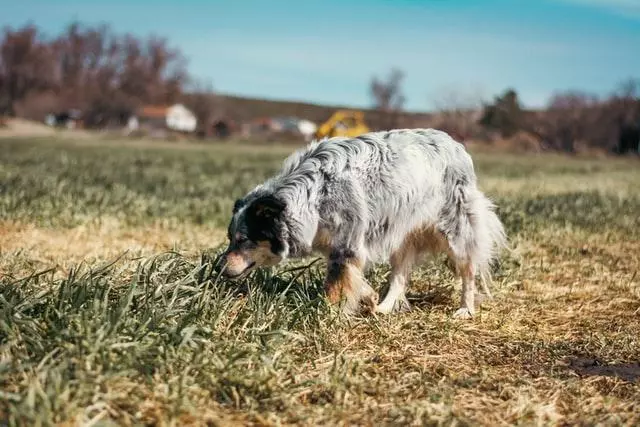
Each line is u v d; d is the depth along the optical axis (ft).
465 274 24.41
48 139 187.93
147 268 22.08
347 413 15.34
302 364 18.13
